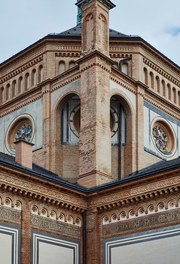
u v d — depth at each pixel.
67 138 50.50
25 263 36.31
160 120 54.56
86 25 48.69
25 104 54.09
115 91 49.66
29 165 40.94
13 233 36.25
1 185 35.88
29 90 53.50
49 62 53.16
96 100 45.88
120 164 50.06
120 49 53.81
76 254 40.06
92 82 46.66
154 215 37.38
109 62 48.28
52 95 51.62
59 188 39.59
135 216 38.47
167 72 57.19
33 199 38.09
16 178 36.91
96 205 40.78
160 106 55.03
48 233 38.47
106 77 47.59
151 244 37.00
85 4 49.03
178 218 36.00
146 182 38.03
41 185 38.50
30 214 37.62
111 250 39.19
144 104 52.94
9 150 54.28
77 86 49.09
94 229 40.34
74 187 40.56
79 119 51.00
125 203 39.09
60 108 51.22
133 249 37.97
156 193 37.31
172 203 36.62
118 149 50.38
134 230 38.25
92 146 44.81
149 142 52.69
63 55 53.44
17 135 54.66
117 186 39.50
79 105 51.03
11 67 56.84
